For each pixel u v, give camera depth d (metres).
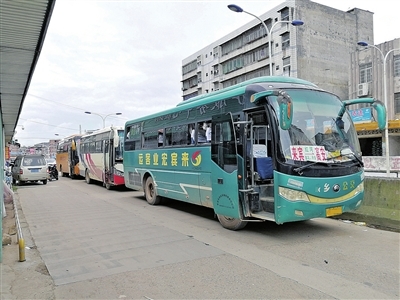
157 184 10.94
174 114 9.82
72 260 5.53
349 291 4.10
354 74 31.52
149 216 9.38
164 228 7.79
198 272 4.83
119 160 16.34
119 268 5.07
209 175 8.05
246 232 7.21
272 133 6.19
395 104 28.16
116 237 7.01
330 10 39.44
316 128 6.46
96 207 11.20
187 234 7.15
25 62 5.69
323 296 3.97
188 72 61.06
